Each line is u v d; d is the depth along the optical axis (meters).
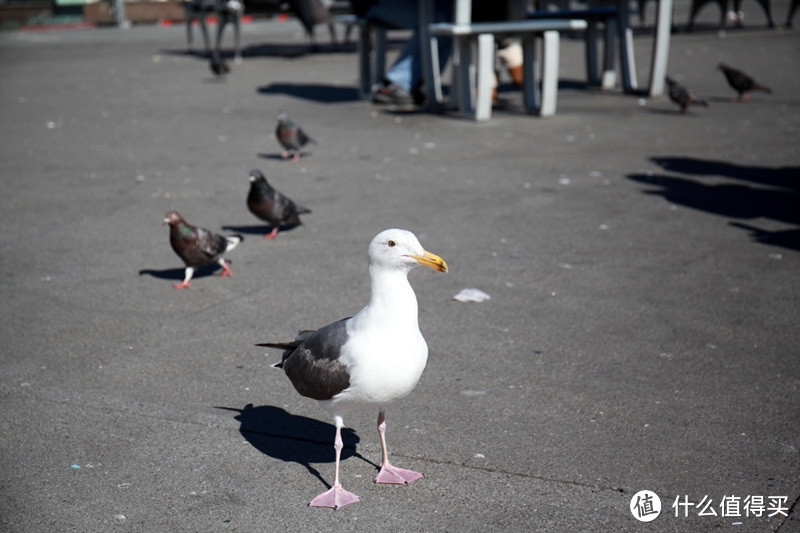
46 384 5.20
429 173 11.08
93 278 7.27
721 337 5.82
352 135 13.77
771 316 6.17
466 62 14.66
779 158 11.51
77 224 8.94
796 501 3.88
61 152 12.71
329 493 3.97
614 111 15.44
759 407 4.80
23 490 4.02
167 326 6.18
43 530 3.71
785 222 8.57
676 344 5.71
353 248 8.04
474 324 6.15
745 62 21.48
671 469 4.17
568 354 5.59
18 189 10.45
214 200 9.93
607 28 17.83
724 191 9.85
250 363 5.54
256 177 8.09
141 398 5.02
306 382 3.97
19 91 19.47
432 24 15.29
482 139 13.20
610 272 7.21
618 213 9.03
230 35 34.38
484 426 4.64
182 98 18.06
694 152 11.99
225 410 4.88
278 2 25.94
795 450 4.33
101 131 14.41
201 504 3.93
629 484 4.04
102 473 4.19
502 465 4.24
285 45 29.67
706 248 7.79
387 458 4.26
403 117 15.27
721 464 4.20
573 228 8.52
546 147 12.52
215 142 13.41
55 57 26.78
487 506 3.89
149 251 8.06
